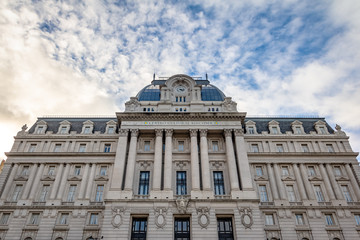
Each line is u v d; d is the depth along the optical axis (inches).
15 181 2128.4
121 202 1806.1
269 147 2279.8
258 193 2074.3
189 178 2016.5
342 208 1962.4
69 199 2062.0
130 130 2167.8
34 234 1875.0
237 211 1780.3
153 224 1732.3
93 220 1943.9
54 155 2229.3
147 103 2347.4
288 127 2472.9
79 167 2207.2
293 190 2091.5
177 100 2401.6
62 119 2596.0
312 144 2299.5
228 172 2026.3
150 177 2022.6
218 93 2512.3
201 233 1700.3
